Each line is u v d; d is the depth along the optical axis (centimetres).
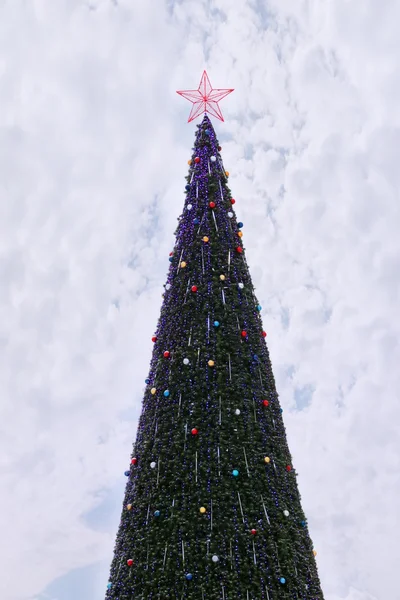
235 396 697
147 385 748
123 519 695
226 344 719
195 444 672
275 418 730
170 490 663
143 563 642
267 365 753
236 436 675
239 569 619
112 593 656
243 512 644
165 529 645
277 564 636
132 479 708
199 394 695
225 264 765
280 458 704
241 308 752
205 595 605
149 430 708
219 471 656
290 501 692
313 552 705
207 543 624
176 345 731
